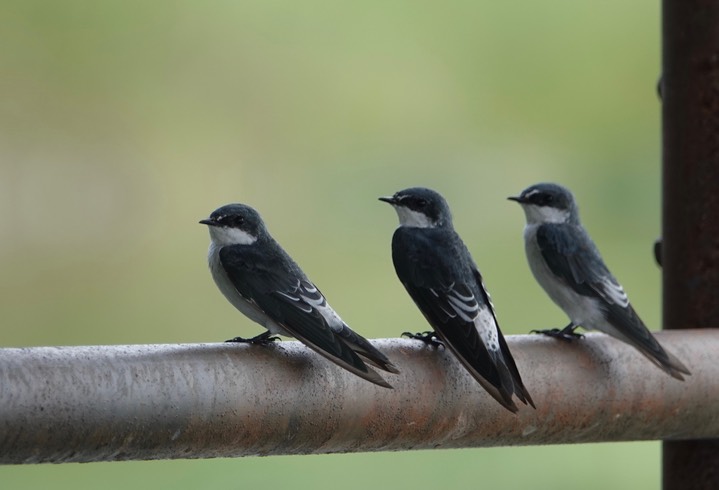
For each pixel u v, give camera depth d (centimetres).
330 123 1590
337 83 1599
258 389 521
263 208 1565
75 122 1602
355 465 1132
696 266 709
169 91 1606
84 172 1577
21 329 1488
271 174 1577
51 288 1510
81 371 486
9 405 470
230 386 515
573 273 799
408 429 557
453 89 1598
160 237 1555
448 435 570
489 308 675
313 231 1547
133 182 1577
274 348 539
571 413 591
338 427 541
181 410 504
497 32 1611
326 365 539
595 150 1590
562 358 594
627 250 1550
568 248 808
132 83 1609
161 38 1616
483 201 1572
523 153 1586
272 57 1605
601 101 1608
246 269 645
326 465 1132
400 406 552
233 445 523
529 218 841
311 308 628
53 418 478
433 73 1599
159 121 1598
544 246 813
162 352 511
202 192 1568
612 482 1153
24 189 1559
